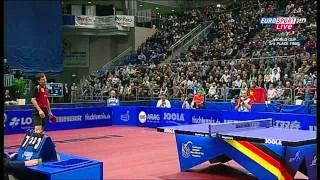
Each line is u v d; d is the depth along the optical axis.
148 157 7.15
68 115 12.05
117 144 8.88
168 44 23.36
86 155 7.44
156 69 19.31
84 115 12.47
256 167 5.00
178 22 25.42
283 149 4.70
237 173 5.73
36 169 4.11
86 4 23.30
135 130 11.70
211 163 6.42
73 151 7.95
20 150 4.70
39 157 4.40
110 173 5.77
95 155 7.44
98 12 24.06
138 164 6.48
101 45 24.27
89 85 19.94
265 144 4.91
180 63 18.69
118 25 23.23
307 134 5.16
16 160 4.50
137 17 25.23
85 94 19.33
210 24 23.69
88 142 9.27
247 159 5.10
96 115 12.80
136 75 19.16
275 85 13.75
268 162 4.87
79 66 23.62
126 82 18.95
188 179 5.36
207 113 11.00
